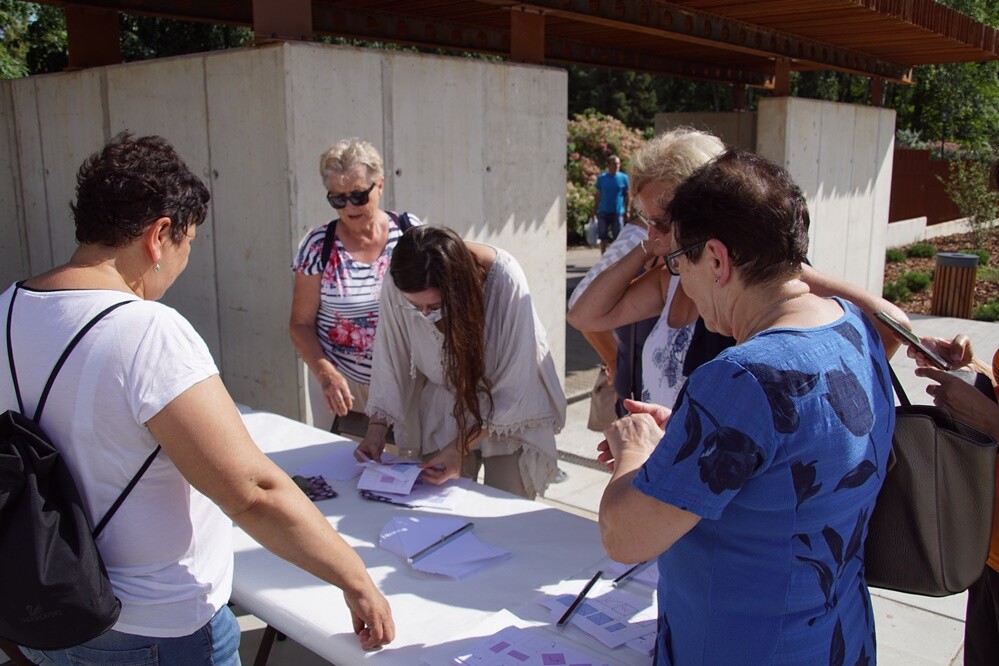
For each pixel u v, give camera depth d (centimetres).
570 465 499
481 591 203
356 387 361
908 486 155
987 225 1641
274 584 206
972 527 158
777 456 123
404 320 283
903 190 1797
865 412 131
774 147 796
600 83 2953
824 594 131
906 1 681
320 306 354
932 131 2334
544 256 576
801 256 134
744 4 605
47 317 149
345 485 270
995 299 1115
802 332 129
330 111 427
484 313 274
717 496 122
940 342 198
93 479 148
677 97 2561
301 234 423
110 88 525
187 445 146
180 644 161
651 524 128
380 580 209
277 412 459
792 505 125
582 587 203
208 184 466
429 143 482
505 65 521
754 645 130
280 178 420
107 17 595
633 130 2233
